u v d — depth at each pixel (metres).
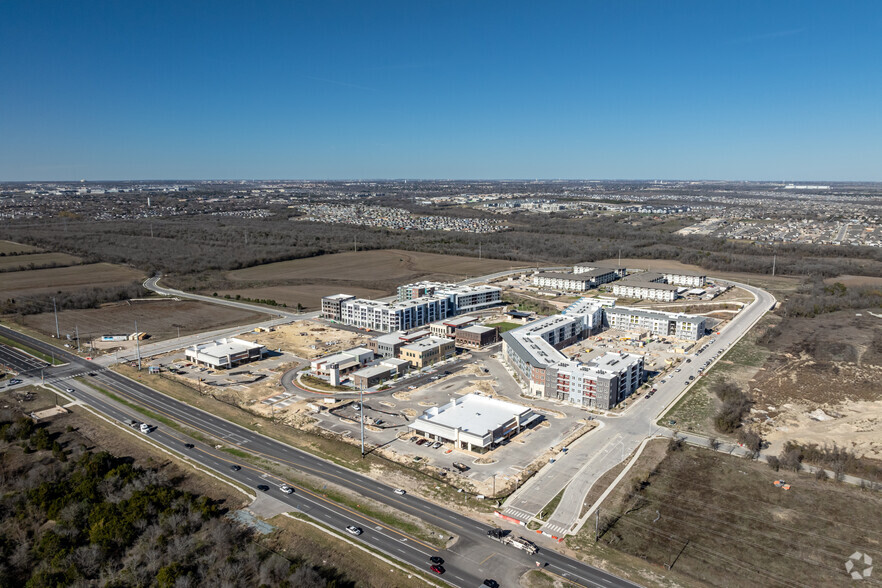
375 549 110.31
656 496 129.00
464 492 131.62
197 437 160.12
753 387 197.12
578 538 114.12
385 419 173.50
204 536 113.88
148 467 142.75
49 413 175.25
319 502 127.12
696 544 111.81
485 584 100.50
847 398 185.50
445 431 156.88
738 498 127.62
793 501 126.19
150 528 115.19
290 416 176.50
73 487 129.12
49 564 107.44
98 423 169.38
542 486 134.00
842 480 134.50
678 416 173.62
